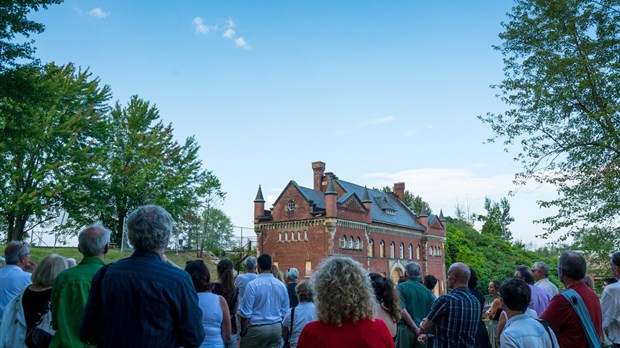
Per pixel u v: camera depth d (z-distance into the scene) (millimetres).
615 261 7027
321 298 3559
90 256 4965
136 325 3568
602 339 7102
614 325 6719
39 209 32250
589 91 15703
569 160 16250
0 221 35875
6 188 32750
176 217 46562
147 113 46969
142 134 45094
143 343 3545
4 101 15945
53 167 33094
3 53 14805
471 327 6082
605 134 15250
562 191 16203
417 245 63875
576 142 15992
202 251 45844
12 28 14711
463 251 73750
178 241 47062
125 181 44000
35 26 15211
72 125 36531
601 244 15523
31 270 6977
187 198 46719
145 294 3611
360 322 3527
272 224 50625
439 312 6117
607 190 15344
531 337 4703
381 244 55594
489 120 17344
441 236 69250
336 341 3434
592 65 15828
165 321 3641
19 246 6609
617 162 15164
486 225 99250
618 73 15188
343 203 49156
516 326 4828
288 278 10984
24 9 14859
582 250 15797
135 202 44375
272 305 8531
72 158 34344
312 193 52188
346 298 3469
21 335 5211
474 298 6211
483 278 69938
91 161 37312
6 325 5238
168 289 3678
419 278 8750
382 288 5805
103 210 39219
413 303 8234
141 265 3766
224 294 8430
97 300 3805
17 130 16688
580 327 5457
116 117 46156
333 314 3479
